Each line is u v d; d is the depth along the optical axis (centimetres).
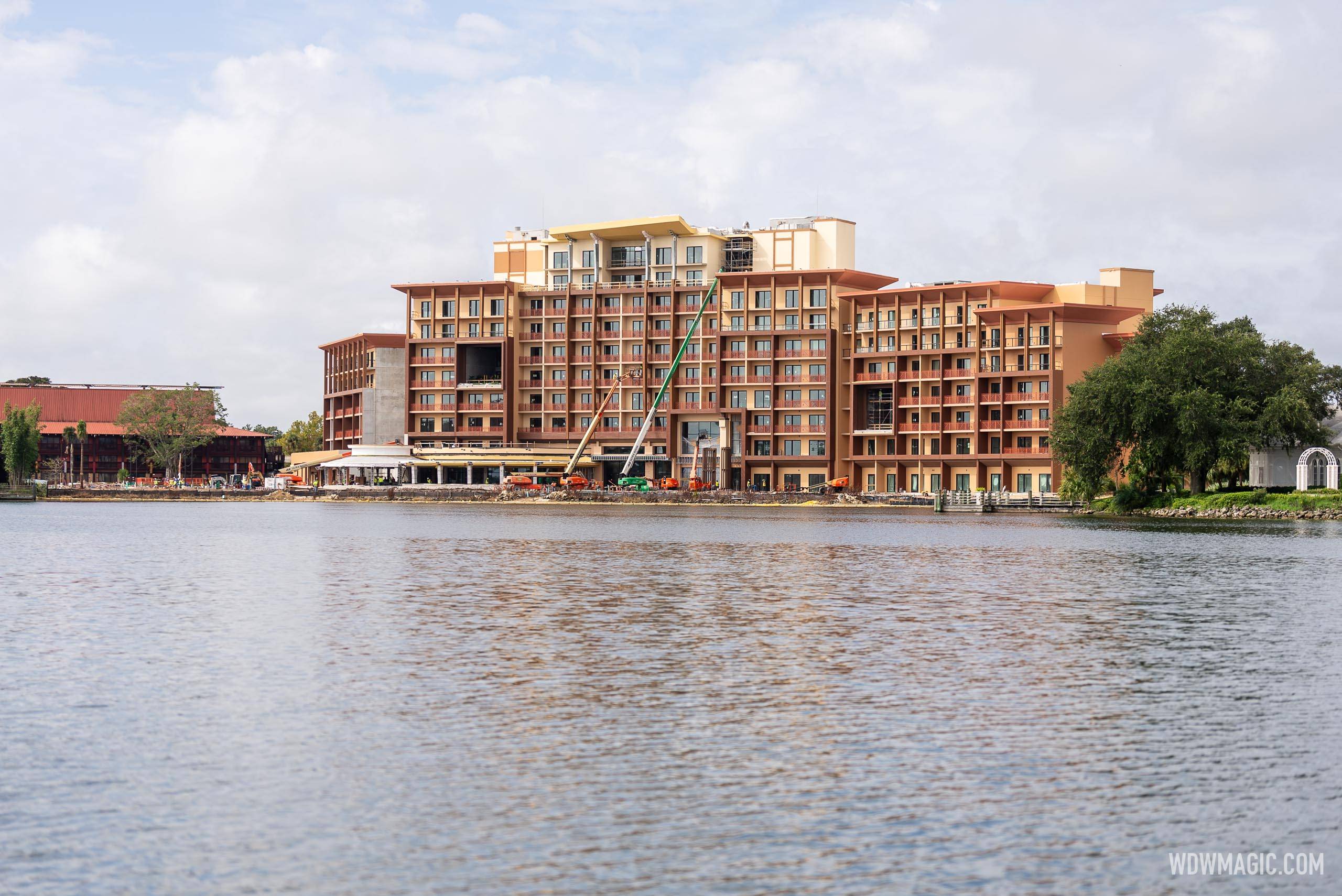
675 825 2223
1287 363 14375
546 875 2002
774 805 2327
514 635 4228
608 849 2108
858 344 19900
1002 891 1961
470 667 3606
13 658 3725
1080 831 2214
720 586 5894
